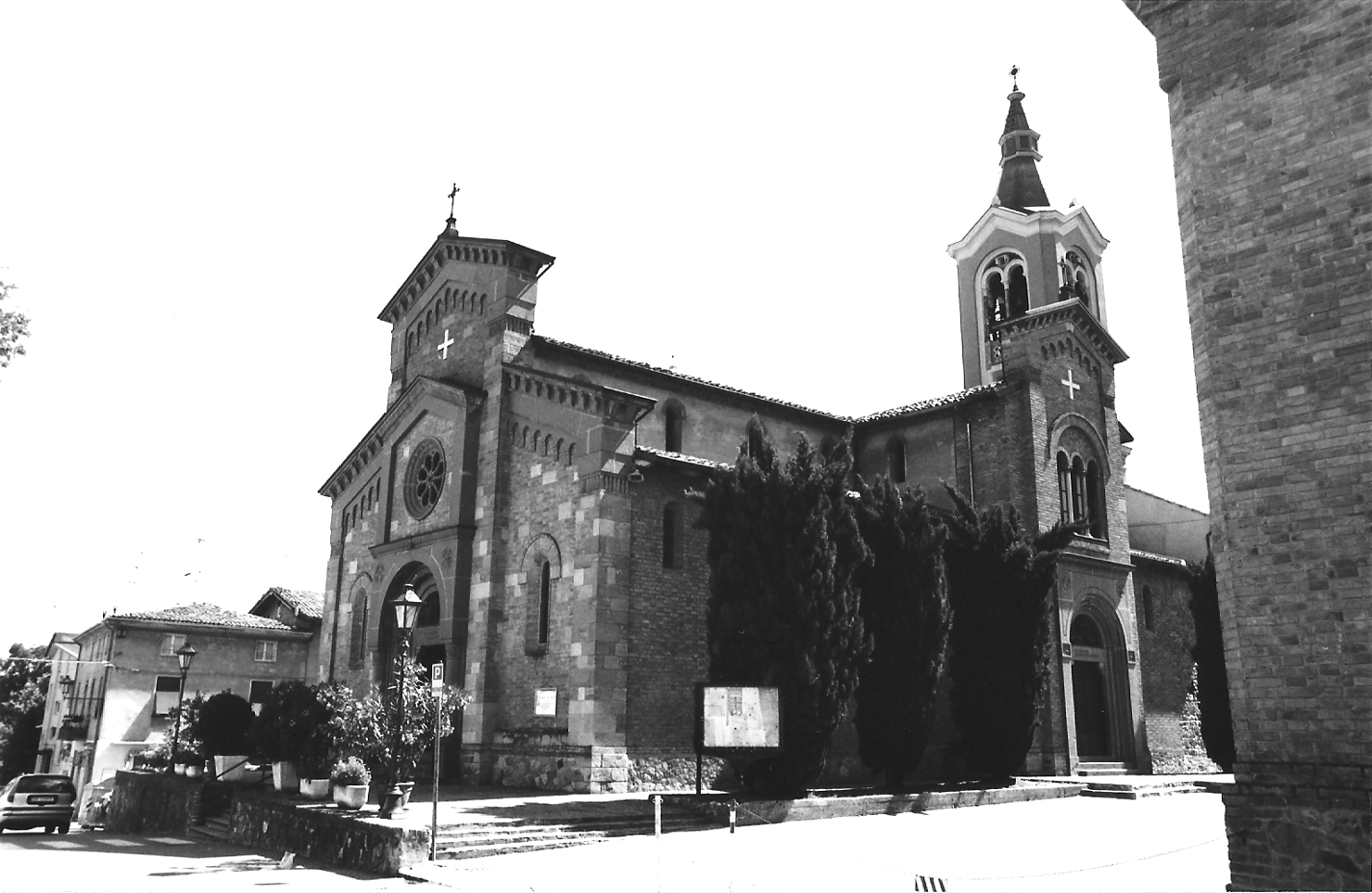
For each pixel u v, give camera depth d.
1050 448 34.19
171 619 45.44
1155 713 37.00
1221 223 11.52
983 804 25.98
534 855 17.48
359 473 36.38
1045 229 44.59
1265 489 10.79
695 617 26.53
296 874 17.31
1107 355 37.84
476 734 26.75
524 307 30.45
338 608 36.09
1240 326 11.21
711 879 14.77
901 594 25.62
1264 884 10.21
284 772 23.47
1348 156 10.73
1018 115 48.53
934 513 31.34
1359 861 9.64
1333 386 10.51
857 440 38.25
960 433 35.44
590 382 29.17
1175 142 12.12
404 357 34.97
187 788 26.19
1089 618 35.00
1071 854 17.25
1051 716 31.67
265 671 47.19
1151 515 45.31
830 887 14.05
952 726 30.41
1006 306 45.19
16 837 26.53
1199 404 11.57
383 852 17.27
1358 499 10.18
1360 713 9.89
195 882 16.42
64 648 60.25
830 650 22.80
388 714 20.30
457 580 28.61
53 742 58.28
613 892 13.99
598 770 23.77
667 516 26.80
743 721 21.84
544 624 26.48
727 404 34.88
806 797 22.69
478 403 29.98
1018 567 28.72
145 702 44.66
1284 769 10.28
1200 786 31.06
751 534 23.06
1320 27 11.10
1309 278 10.81
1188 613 39.81
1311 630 10.30
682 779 25.23
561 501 26.59
